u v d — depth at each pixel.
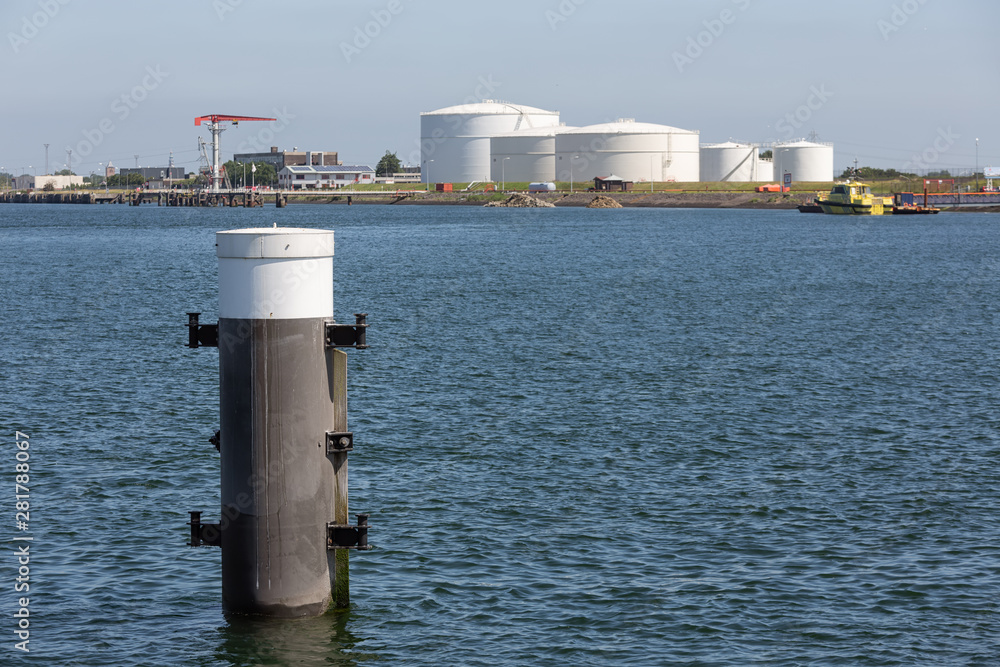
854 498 55.31
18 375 90.88
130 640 38.41
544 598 42.47
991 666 36.75
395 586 43.44
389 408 77.31
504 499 55.06
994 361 101.19
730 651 38.03
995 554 46.94
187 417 74.19
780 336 119.81
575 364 98.12
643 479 59.06
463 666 36.75
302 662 36.50
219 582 43.84
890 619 40.44
